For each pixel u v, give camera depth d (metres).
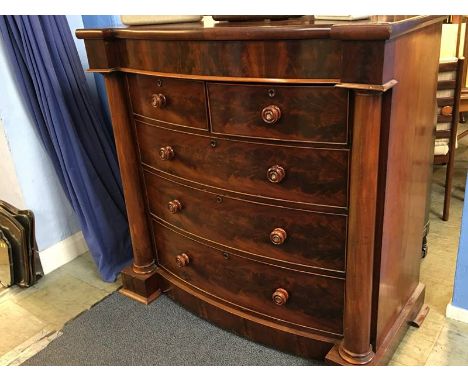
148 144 1.66
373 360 1.39
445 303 1.76
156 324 1.77
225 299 1.65
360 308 1.31
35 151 2.00
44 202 2.08
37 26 1.75
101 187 2.05
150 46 1.41
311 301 1.43
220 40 1.22
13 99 1.89
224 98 1.31
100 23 2.00
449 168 2.22
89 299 1.96
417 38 1.19
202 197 1.53
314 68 1.12
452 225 2.30
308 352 1.51
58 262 2.19
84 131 2.00
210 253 1.61
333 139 1.18
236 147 1.36
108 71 1.57
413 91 1.24
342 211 1.25
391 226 1.31
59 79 1.88
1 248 2.02
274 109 1.21
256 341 1.63
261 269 1.49
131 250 2.19
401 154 1.26
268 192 1.35
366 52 1.02
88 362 1.62
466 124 3.39
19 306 1.94
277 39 1.13
